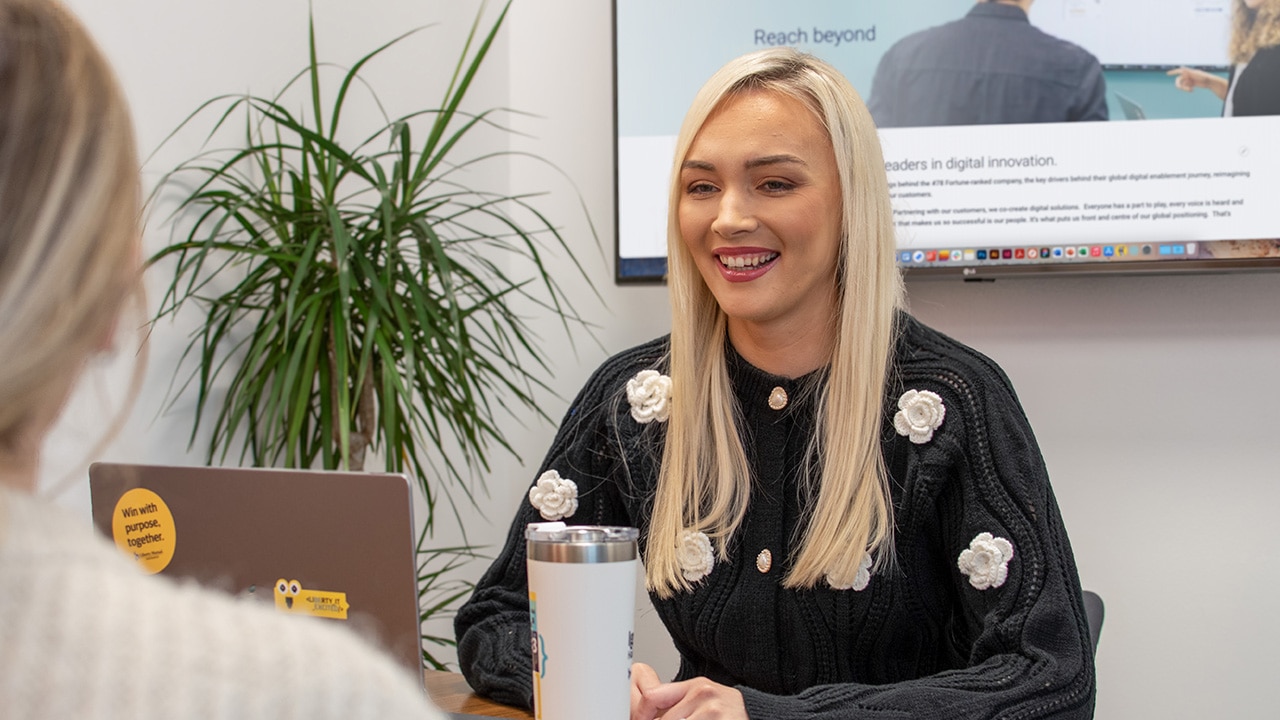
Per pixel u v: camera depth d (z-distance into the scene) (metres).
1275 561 2.36
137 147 0.47
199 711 0.41
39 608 0.42
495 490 2.75
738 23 2.46
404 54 2.58
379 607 0.90
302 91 2.32
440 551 2.31
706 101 1.31
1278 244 2.27
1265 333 2.36
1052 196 2.35
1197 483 2.39
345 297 1.85
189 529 0.95
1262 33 2.25
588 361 2.70
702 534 1.34
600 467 1.47
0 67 0.43
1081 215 2.34
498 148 2.75
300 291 2.02
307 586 0.92
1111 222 2.33
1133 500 2.42
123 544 0.97
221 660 0.43
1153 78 2.31
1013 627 1.17
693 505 1.36
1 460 0.45
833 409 1.30
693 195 1.32
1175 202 2.31
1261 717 2.38
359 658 0.46
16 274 0.42
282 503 0.92
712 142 1.29
